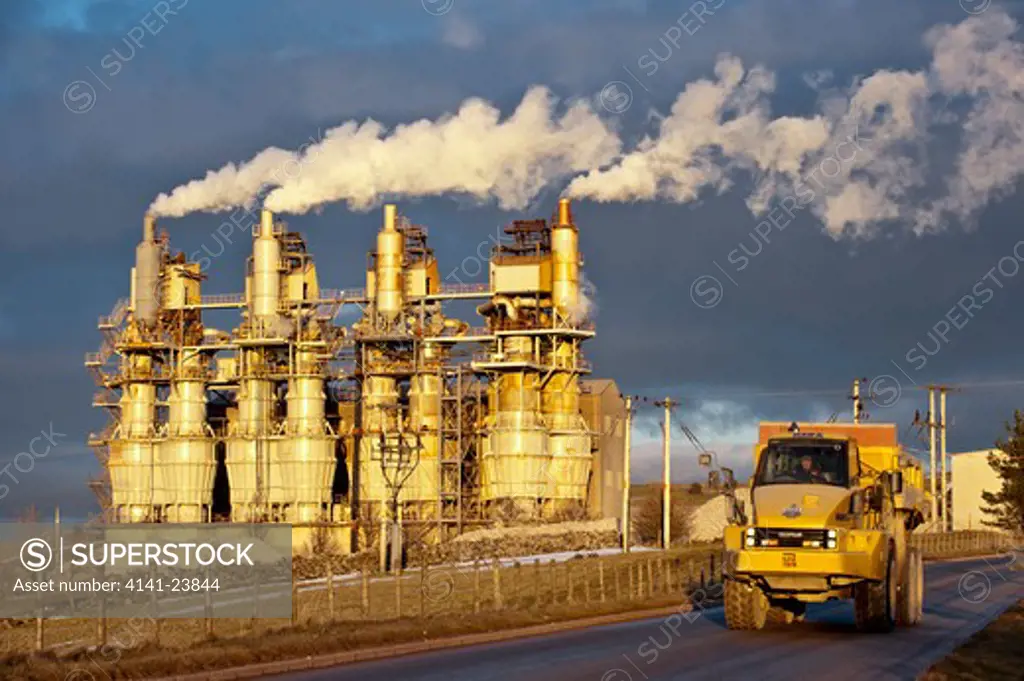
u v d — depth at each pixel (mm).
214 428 144125
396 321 129375
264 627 41188
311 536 127625
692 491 193750
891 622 39438
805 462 39188
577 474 126812
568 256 126812
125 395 140375
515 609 47250
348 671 29688
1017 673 28828
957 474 143375
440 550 107375
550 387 127938
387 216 130625
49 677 27797
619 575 70125
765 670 29594
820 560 37312
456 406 128625
